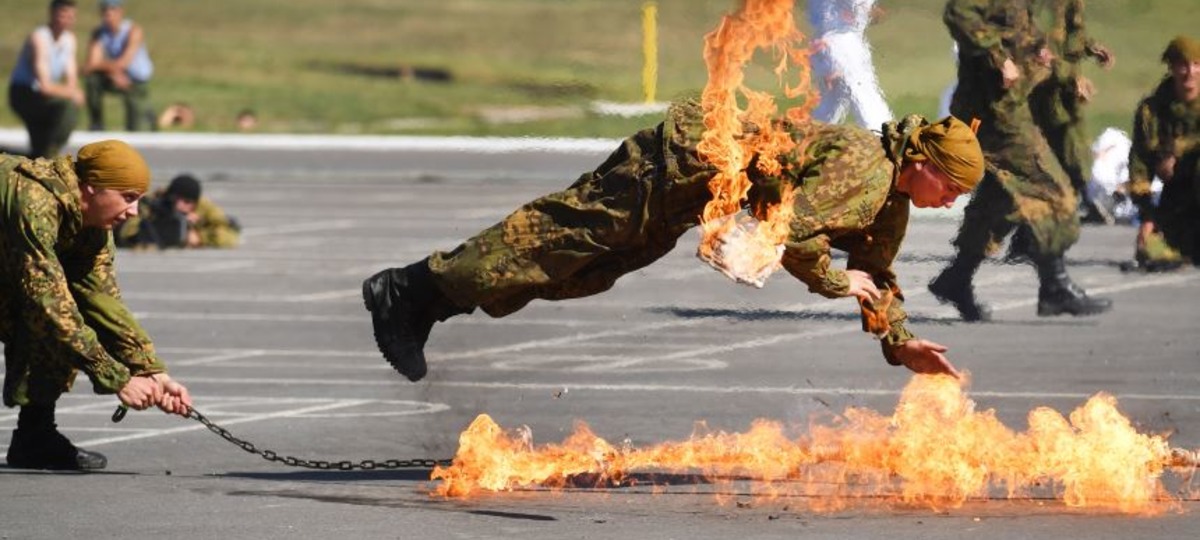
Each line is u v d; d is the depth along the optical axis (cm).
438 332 2917
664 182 1580
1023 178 2878
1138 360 2539
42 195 1662
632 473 1767
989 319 2894
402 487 1725
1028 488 1684
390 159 5734
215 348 2795
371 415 2220
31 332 1678
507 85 6850
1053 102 2883
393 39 8675
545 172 5278
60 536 1516
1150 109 3341
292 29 9069
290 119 7006
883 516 1570
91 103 6156
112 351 1725
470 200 4988
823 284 1579
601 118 5072
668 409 2228
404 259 3922
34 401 1759
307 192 5288
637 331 2900
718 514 1584
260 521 1570
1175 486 1684
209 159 5859
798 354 2644
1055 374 2433
